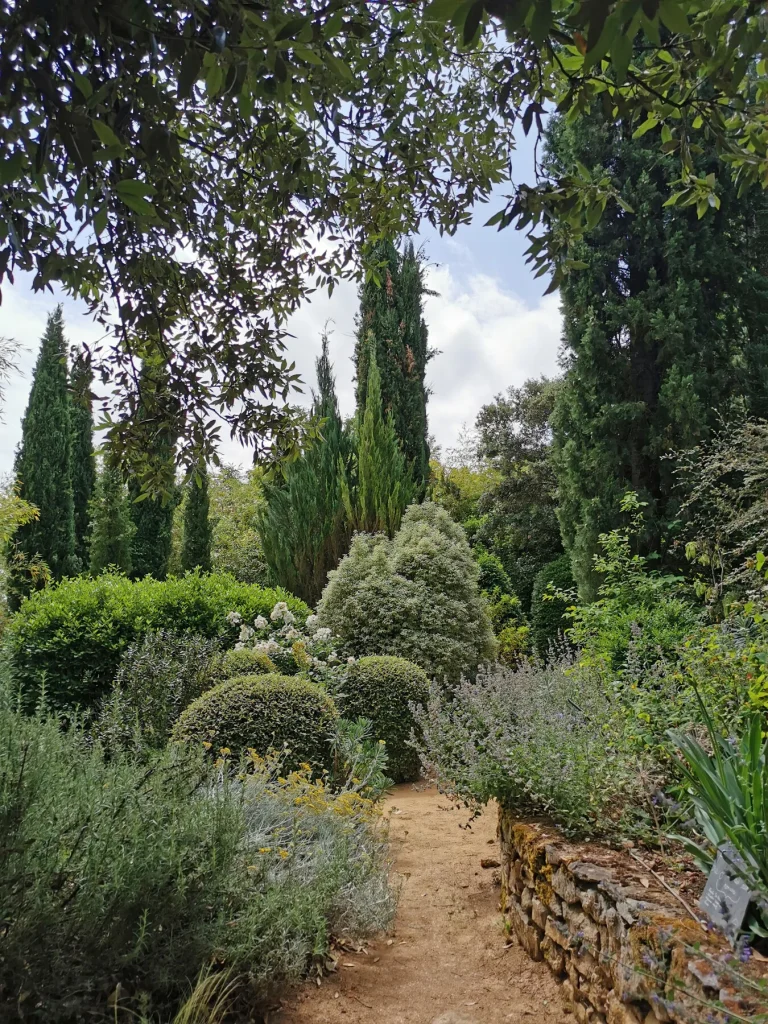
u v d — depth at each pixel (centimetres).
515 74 187
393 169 284
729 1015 148
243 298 314
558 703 355
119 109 163
